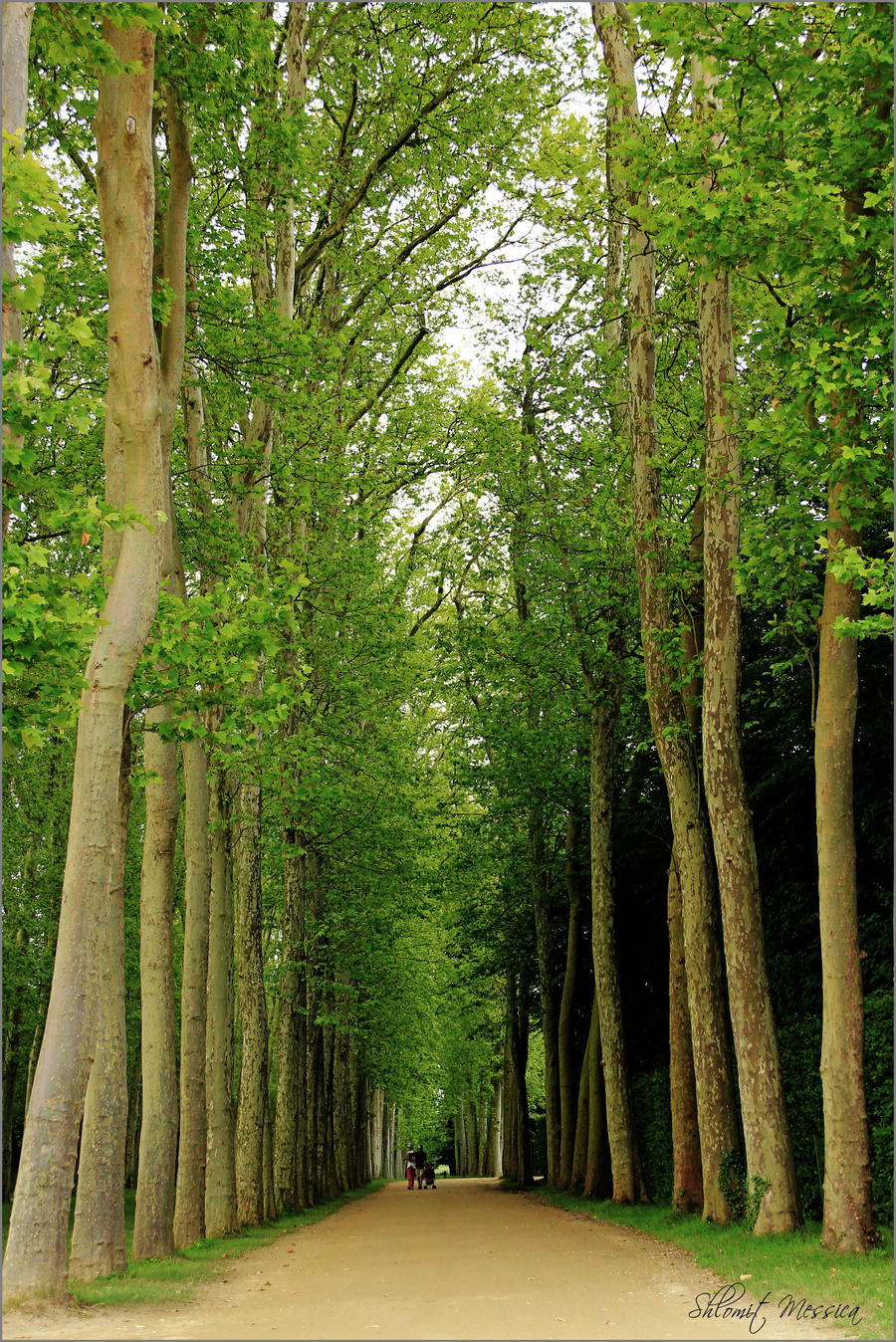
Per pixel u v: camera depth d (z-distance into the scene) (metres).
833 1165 11.55
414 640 26.05
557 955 30.39
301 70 21.94
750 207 10.81
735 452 15.04
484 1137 58.72
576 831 27.19
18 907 27.97
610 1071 21.09
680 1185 17.61
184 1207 16.28
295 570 12.94
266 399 16.73
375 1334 8.18
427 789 29.75
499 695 24.81
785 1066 15.99
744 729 18.28
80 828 10.77
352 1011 30.94
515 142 24.58
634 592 22.05
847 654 12.03
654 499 18.12
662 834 24.27
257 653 12.52
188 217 16.39
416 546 29.94
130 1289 10.65
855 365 10.48
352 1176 39.56
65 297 14.90
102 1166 12.05
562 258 21.44
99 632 11.41
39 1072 10.13
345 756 24.47
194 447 18.00
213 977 18.47
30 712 10.37
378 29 24.22
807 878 17.48
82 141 15.01
